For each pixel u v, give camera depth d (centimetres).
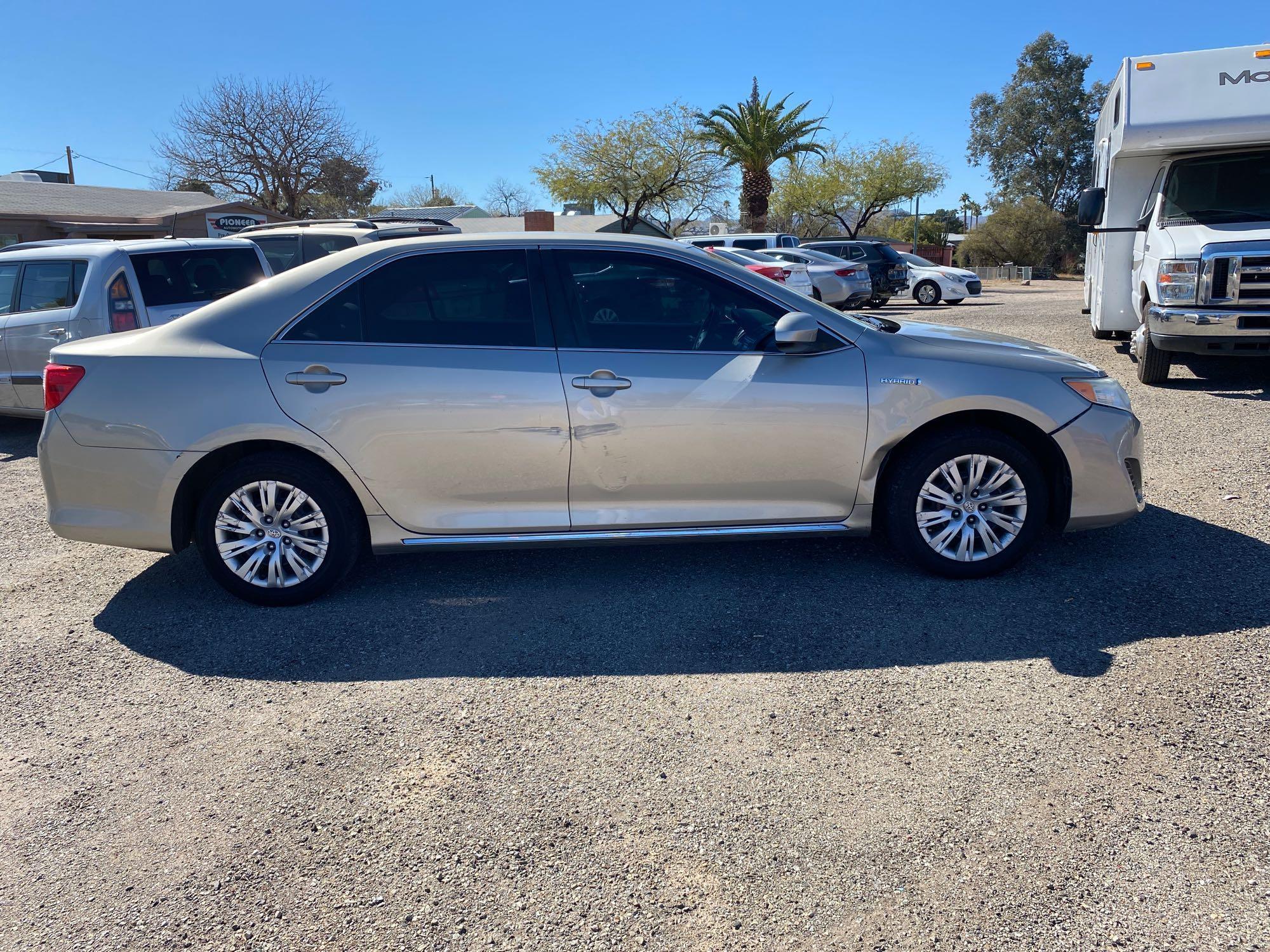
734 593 442
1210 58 899
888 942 231
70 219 2552
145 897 256
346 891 255
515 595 450
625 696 352
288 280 438
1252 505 535
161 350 429
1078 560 466
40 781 312
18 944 240
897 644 384
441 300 434
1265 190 891
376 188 4525
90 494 432
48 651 409
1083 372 443
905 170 4953
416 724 338
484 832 277
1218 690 335
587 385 422
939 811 278
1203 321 836
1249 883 244
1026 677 352
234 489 430
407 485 429
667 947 232
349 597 454
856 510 445
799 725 328
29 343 819
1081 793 284
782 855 263
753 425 428
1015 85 6481
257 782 306
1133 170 1051
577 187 3878
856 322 450
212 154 4119
